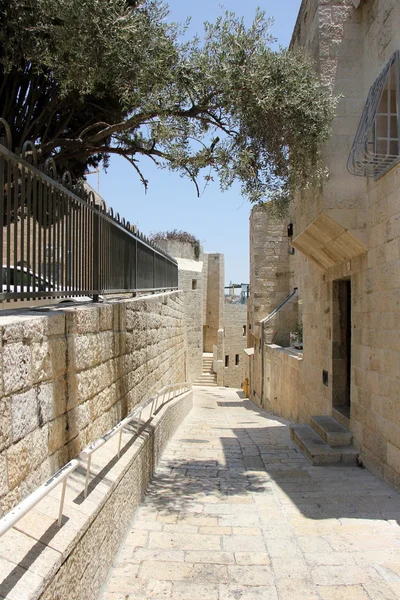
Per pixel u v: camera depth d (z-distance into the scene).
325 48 6.75
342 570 3.53
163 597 3.14
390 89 5.47
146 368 7.57
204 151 6.62
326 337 8.80
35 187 3.51
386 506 4.92
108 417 4.78
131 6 6.21
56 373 3.27
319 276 9.30
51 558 2.29
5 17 5.72
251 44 6.37
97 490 3.32
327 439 7.23
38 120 6.98
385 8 5.83
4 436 2.43
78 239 4.59
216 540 4.05
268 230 17.86
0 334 2.40
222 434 9.69
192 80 6.25
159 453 6.90
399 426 5.34
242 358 35.00
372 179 6.25
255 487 5.64
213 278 32.50
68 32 5.51
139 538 4.07
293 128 6.37
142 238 8.99
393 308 5.53
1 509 2.37
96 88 6.72
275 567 3.57
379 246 5.99
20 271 3.26
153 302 8.52
